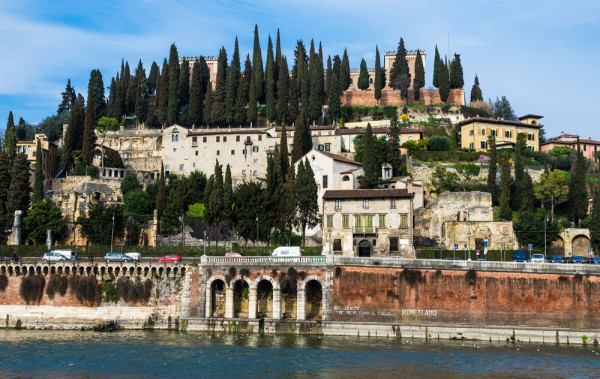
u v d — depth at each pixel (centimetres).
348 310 10756
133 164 19875
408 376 8169
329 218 13475
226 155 19375
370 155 16412
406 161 18012
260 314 11506
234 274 11319
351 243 13262
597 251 13800
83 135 19288
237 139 19350
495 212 15512
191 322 11275
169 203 15500
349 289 10800
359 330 10619
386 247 13088
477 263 10556
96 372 8331
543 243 13912
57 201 16225
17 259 12162
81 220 14812
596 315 10194
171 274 11750
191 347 9781
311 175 14250
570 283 10312
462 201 15162
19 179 15112
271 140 19138
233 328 11044
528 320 10331
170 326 11531
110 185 17850
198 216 15812
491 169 16475
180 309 11606
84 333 11044
